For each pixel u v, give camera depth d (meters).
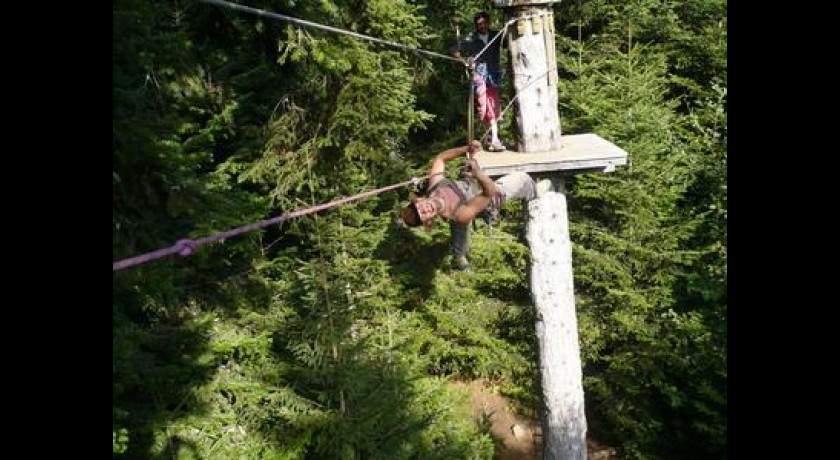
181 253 3.22
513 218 11.97
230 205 6.31
